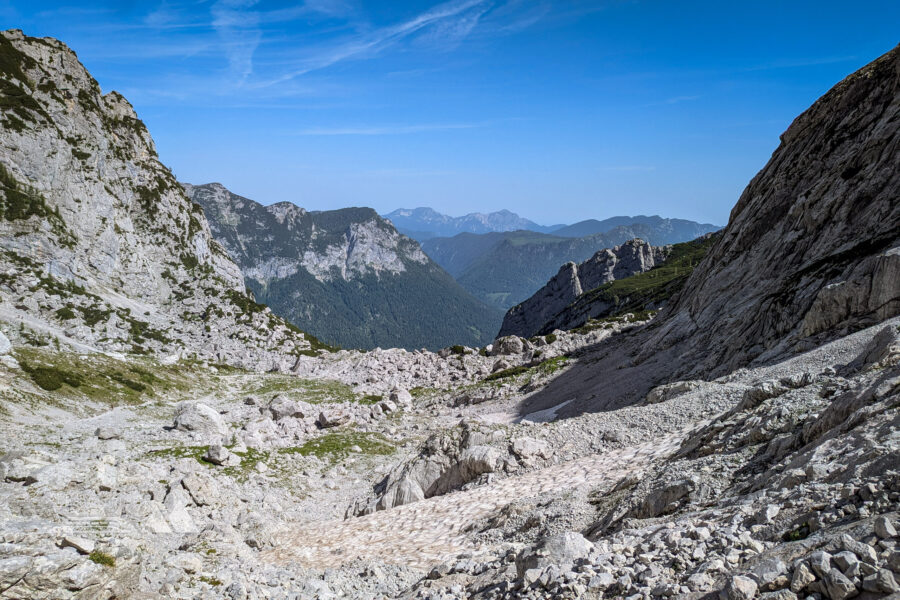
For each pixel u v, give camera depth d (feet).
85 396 250.78
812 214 176.45
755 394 79.66
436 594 50.24
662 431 104.01
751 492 49.73
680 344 201.36
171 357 405.80
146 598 48.26
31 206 440.45
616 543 47.03
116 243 511.81
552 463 106.73
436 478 119.34
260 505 123.54
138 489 96.53
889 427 43.21
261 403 295.28
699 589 31.78
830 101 207.21
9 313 354.13
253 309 558.97
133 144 609.83
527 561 46.91
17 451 75.56
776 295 155.63
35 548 42.63
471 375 348.79
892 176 152.15
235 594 56.03
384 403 273.13
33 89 487.61
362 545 92.53
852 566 26.45
